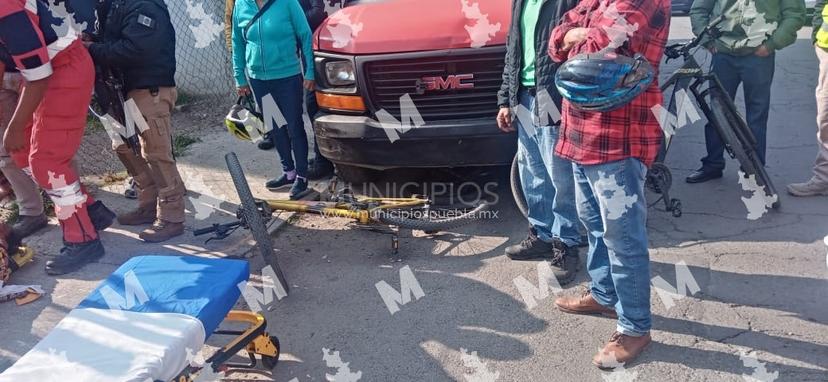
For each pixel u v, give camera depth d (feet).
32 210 14.67
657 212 14.62
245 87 16.53
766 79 14.97
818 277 11.68
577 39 8.68
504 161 13.84
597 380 9.52
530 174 12.12
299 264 13.26
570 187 11.30
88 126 22.09
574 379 9.57
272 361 9.96
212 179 17.83
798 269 11.98
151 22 12.84
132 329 8.31
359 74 13.87
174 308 8.67
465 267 12.84
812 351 9.77
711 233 13.55
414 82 13.65
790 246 12.82
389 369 9.98
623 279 9.39
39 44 11.00
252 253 13.80
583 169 9.26
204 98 25.03
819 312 10.68
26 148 12.87
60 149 12.34
